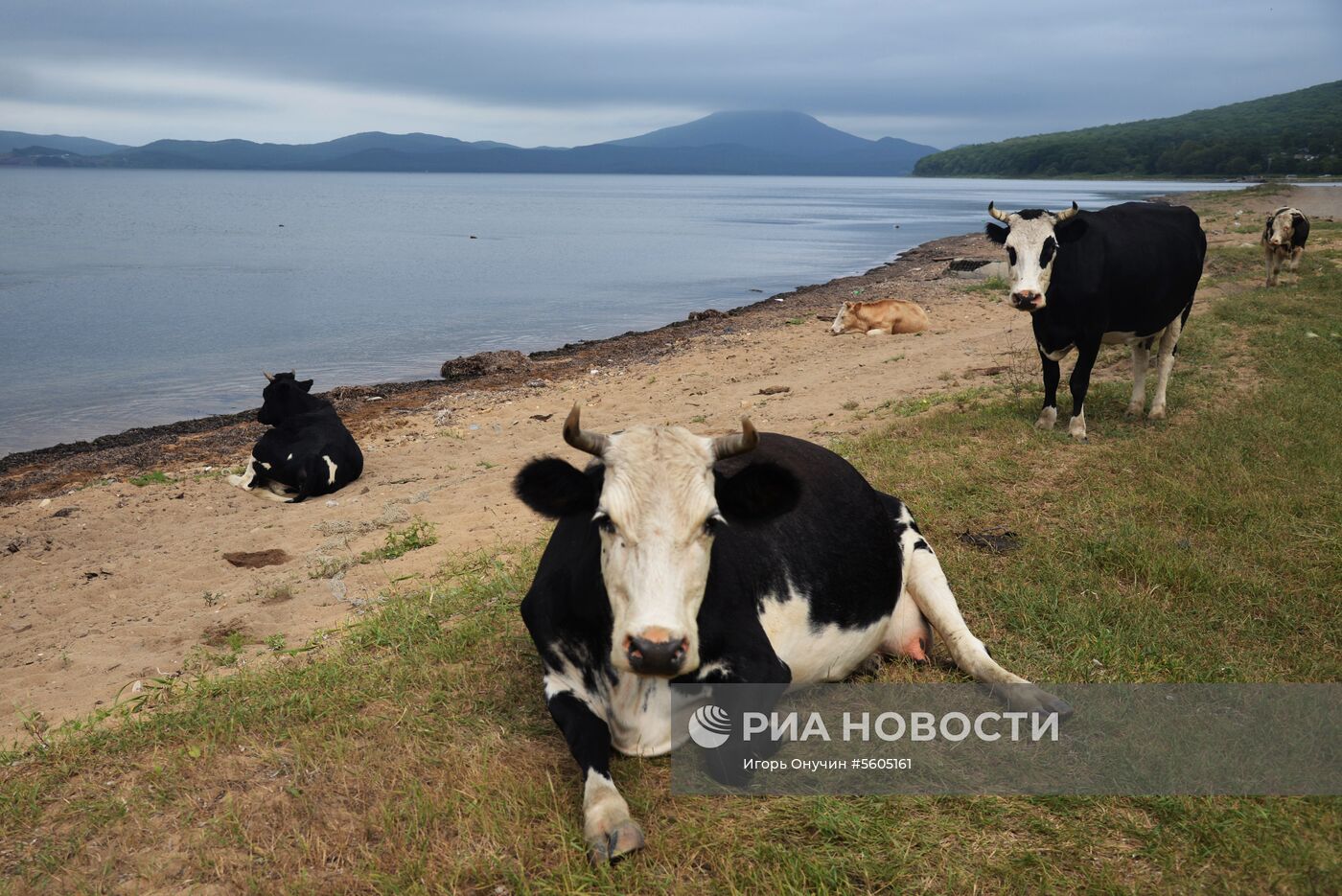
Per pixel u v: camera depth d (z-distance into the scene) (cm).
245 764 462
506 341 2523
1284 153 18588
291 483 1125
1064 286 921
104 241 6194
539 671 544
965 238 5419
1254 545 673
